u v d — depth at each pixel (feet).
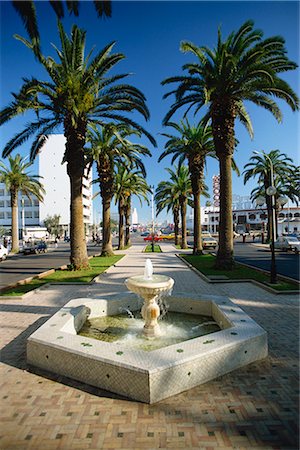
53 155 253.03
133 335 18.79
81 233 49.32
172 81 47.75
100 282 39.11
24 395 11.98
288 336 18.07
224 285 35.35
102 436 9.51
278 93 43.09
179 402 11.25
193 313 23.21
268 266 53.78
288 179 118.73
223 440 9.27
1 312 24.98
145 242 170.19
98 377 12.42
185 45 42.57
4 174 105.19
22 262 72.69
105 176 75.25
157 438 9.39
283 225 200.13
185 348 13.11
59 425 10.08
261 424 9.98
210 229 252.62
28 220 255.50
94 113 48.16
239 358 13.93
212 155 75.15
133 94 46.06
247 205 263.29
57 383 12.92
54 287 36.19
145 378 11.19
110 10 18.62
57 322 17.38
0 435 9.64
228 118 46.42
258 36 42.47
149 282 18.22
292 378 12.96
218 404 11.10
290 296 29.07
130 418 10.37
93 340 14.44
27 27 19.10
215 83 44.06
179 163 77.00
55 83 45.03
